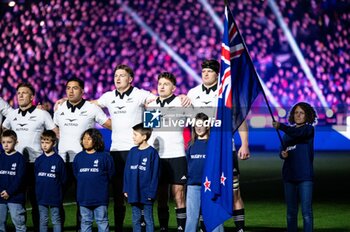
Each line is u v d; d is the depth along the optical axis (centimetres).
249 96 1086
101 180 1099
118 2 4844
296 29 5000
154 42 4956
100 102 1227
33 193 1212
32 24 4491
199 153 1080
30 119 1215
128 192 1105
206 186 1044
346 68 4922
